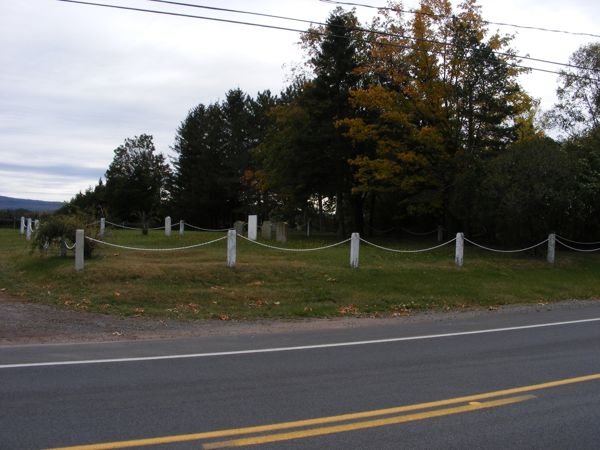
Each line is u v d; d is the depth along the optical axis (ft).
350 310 43.45
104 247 62.13
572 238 82.64
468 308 46.83
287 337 32.37
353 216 111.45
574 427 17.10
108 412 18.17
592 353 27.96
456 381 22.33
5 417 17.60
